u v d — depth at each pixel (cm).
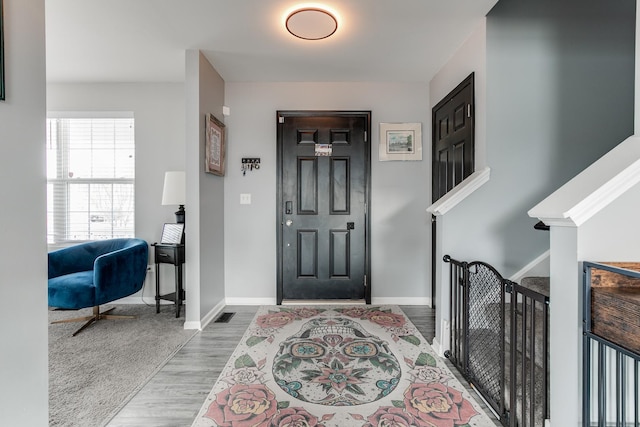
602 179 111
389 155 354
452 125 293
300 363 223
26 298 110
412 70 323
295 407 175
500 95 233
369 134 354
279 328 286
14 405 107
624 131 233
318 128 355
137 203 356
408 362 225
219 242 338
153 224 357
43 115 117
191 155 282
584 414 110
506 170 234
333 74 333
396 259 357
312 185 356
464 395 187
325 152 355
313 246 358
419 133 354
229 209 354
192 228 283
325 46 274
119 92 355
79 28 245
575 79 234
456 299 221
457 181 283
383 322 300
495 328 220
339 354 237
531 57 233
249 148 354
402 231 356
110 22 237
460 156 277
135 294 356
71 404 178
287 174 355
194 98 281
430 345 252
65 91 354
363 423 163
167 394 187
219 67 316
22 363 109
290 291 358
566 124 234
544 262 233
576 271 112
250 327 289
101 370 214
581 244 111
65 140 355
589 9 232
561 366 120
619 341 97
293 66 313
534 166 234
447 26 243
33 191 113
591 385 117
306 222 356
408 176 355
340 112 353
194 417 167
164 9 221
